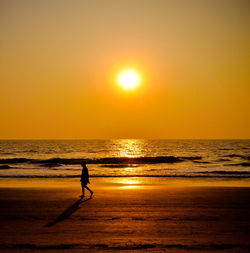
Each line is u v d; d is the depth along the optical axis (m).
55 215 9.84
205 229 8.18
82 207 11.10
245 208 10.92
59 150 90.25
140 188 16.56
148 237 7.49
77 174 26.53
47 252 6.47
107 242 7.11
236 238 7.43
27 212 10.31
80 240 7.26
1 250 6.59
